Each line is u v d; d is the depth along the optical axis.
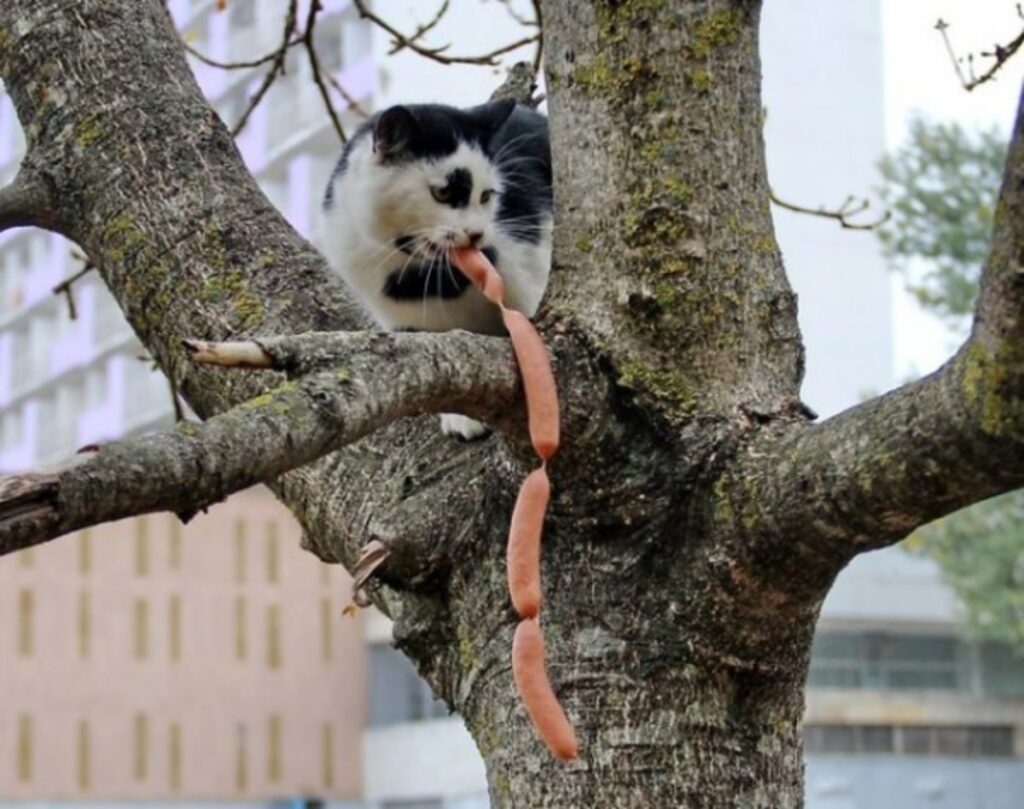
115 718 17.31
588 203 2.49
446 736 17.86
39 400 27.41
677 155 2.45
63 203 2.99
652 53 2.48
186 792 17.53
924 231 13.48
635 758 2.29
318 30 18.84
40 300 26.70
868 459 2.04
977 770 17.67
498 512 2.40
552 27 2.59
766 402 2.38
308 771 18.23
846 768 17.08
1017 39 3.15
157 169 2.93
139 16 3.12
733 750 2.33
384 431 2.62
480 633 2.39
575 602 2.35
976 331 1.88
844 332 20.92
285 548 18.62
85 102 3.00
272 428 1.83
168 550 17.95
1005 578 14.43
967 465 1.93
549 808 2.29
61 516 1.62
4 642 16.89
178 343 2.80
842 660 17.92
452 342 2.15
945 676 18.31
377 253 3.61
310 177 19.69
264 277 2.80
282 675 18.31
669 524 2.32
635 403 2.35
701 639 2.31
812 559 2.20
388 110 3.81
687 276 2.41
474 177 3.60
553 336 2.40
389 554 2.42
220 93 20.81
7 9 3.12
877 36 21.94
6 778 16.62
